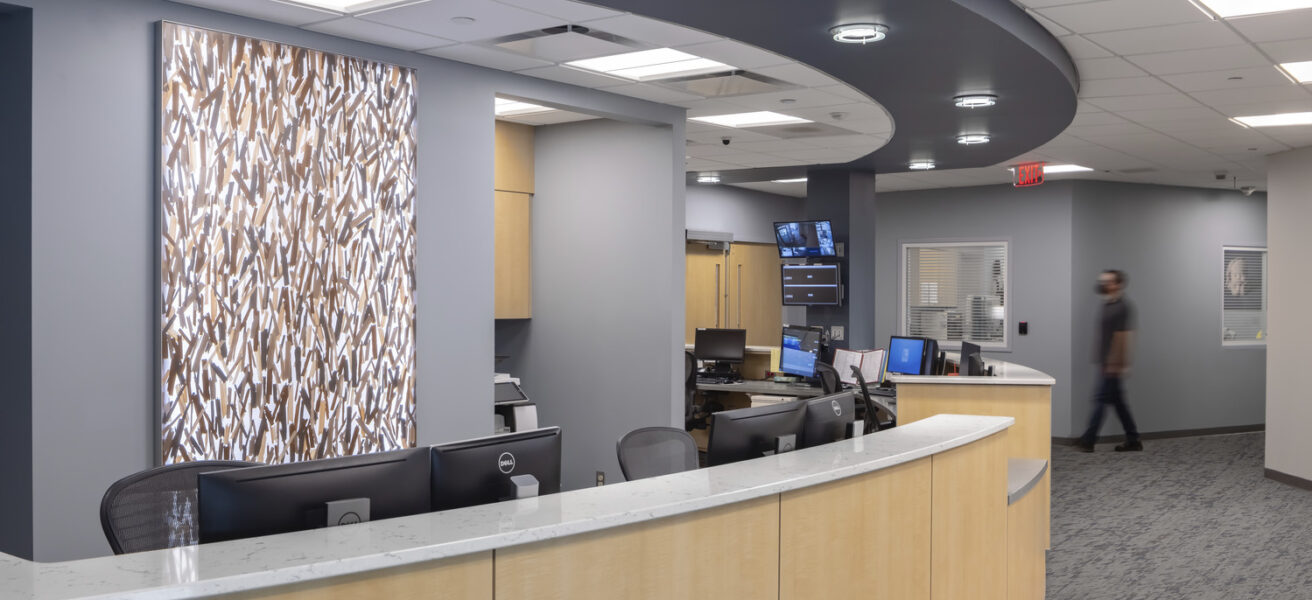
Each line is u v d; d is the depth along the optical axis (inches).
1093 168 386.9
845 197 379.6
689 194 435.8
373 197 198.2
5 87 156.0
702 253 452.1
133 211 164.6
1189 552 234.4
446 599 77.7
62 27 155.1
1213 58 208.8
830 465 110.2
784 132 301.0
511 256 288.4
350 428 194.2
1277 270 326.6
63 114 155.5
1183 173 398.3
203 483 80.4
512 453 101.4
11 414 156.5
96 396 160.2
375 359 198.5
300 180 186.1
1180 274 439.8
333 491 86.6
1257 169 382.9
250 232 178.4
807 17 161.6
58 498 155.9
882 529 116.6
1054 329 428.5
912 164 363.3
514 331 298.8
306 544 76.2
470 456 97.4
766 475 104.7
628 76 230.8
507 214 287.0
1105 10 175.2
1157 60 211.5
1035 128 272.5
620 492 96.3
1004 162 369.1
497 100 255.3
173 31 166.9
